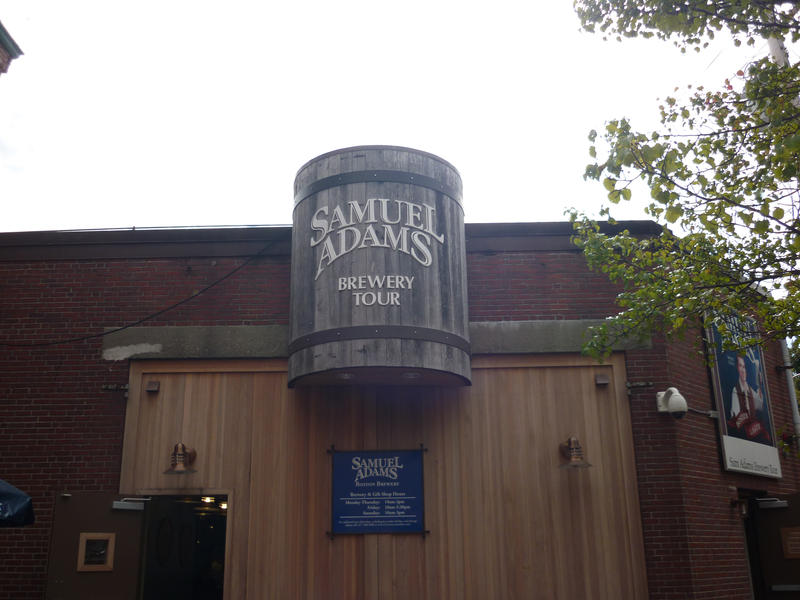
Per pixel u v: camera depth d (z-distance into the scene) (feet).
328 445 32.73
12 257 35.53
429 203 31.09
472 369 33.63
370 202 30.50
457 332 30.50
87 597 30.35
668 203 26.68
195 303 34.71
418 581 31.27
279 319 34.32
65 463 33.01
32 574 31.76
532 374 33.60
